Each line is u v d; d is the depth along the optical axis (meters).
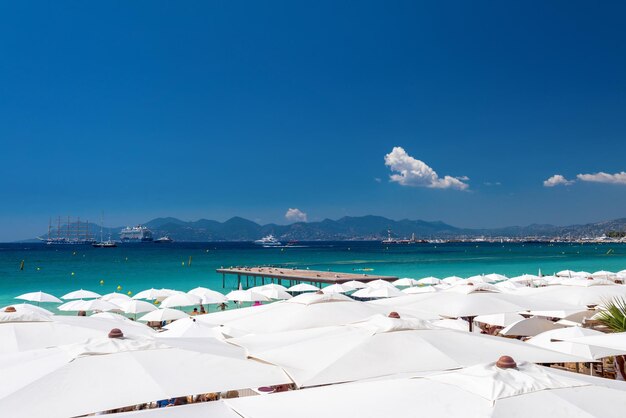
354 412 3.50
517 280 25.94
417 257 93.94
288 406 3.72
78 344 5.43
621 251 118.88
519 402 3.37
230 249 168.62
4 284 43.28
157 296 22.56
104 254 116.00
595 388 3.67
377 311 9.54
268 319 8.95
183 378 4.95
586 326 12.26
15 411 4.11
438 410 3.36
